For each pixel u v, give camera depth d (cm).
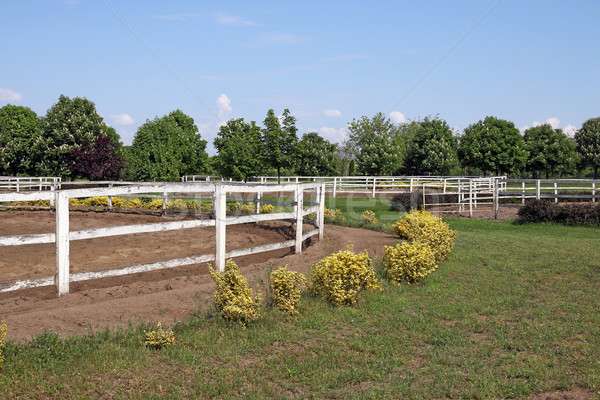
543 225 1756
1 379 427
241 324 602
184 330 570
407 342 566
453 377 475
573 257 1054
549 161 5800
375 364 504
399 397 435
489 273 923
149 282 798
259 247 966
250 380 460
